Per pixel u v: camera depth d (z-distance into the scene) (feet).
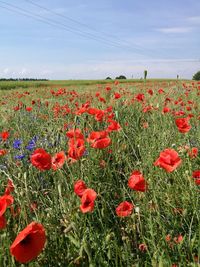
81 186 7.03
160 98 29.76
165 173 11.67
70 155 9.12
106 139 9.56
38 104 30.86
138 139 15.56
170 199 10.52
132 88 50.31
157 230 8.63
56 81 249.14
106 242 7.91
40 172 11.79
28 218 8.19
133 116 21.90
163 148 14.06
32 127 21.21
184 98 34.40
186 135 13.71
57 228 8.18
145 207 9.12
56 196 9.58
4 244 7.10
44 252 7.57
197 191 10.03
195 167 12.46
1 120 24.67
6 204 5.68
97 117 14.85
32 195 9.87
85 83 210.38
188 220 9.60
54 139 13.84
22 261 5.08
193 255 7.88
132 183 7.35
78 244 7.28
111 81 220.64
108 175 12.26
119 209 7.72
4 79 285.02
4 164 12.27
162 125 17.76
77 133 10.51
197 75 180.24
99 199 10.81
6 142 15.34
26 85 173.37
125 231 9.06
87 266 7.59
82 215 8.36
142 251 8.35
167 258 7.59
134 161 14.34
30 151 14.02
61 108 23.72
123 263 8.14
